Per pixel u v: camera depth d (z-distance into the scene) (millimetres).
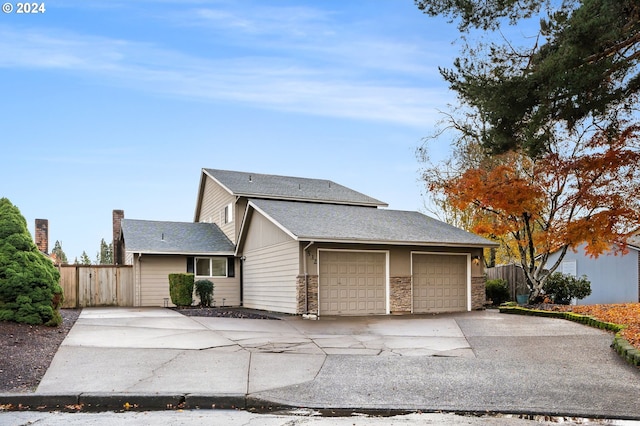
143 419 6246
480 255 20672
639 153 14297
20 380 7723
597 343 10945
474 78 12203
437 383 7805
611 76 12047
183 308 20750
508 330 13164
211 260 24391
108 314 16703
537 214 18438
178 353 9906
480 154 27516
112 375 8156
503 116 11602
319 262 17969
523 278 23031
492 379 8023
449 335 12445
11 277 12047
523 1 11703
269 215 19688
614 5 10125
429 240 19125
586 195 16016
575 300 26391
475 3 11711
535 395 7105
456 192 18828
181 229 26469
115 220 30859
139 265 23359
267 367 8844
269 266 20562
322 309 17781
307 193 26703
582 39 10211
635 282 25234
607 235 15641
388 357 9742
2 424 5969
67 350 9930
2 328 11109
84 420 6180
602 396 7031
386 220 21250
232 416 6430
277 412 6656
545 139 11359
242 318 16109
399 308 18844
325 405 6742
